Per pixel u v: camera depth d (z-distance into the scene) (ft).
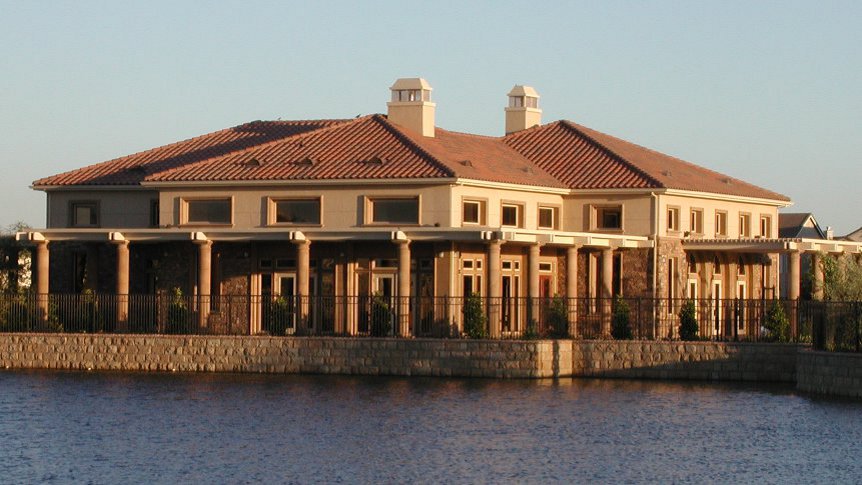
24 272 336.90
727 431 202.49
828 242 312.50
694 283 317.01
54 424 209.87
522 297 271.90
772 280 349.00
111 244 307.58
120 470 177.78
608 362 260.01
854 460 182.39
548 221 305.32
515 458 184.65
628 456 185.78
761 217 345.31
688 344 256.93
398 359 260.01
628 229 302.66
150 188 298.56
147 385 249.75
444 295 275.80
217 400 231.50
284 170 288.10
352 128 304.30
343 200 283.38
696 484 169.89
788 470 176.86
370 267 284.61
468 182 279.08
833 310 237.25
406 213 280.92
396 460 183.42
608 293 291.58
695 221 316.60
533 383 251.60
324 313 283.38
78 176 315.78
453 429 204.95
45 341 275.39
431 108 308.60
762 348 253.03
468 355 257.55
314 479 172.35
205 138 329.31
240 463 181.68
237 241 285.23
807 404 225.76
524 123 345.31
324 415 216.54
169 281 296.30
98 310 285.23
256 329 285.23
